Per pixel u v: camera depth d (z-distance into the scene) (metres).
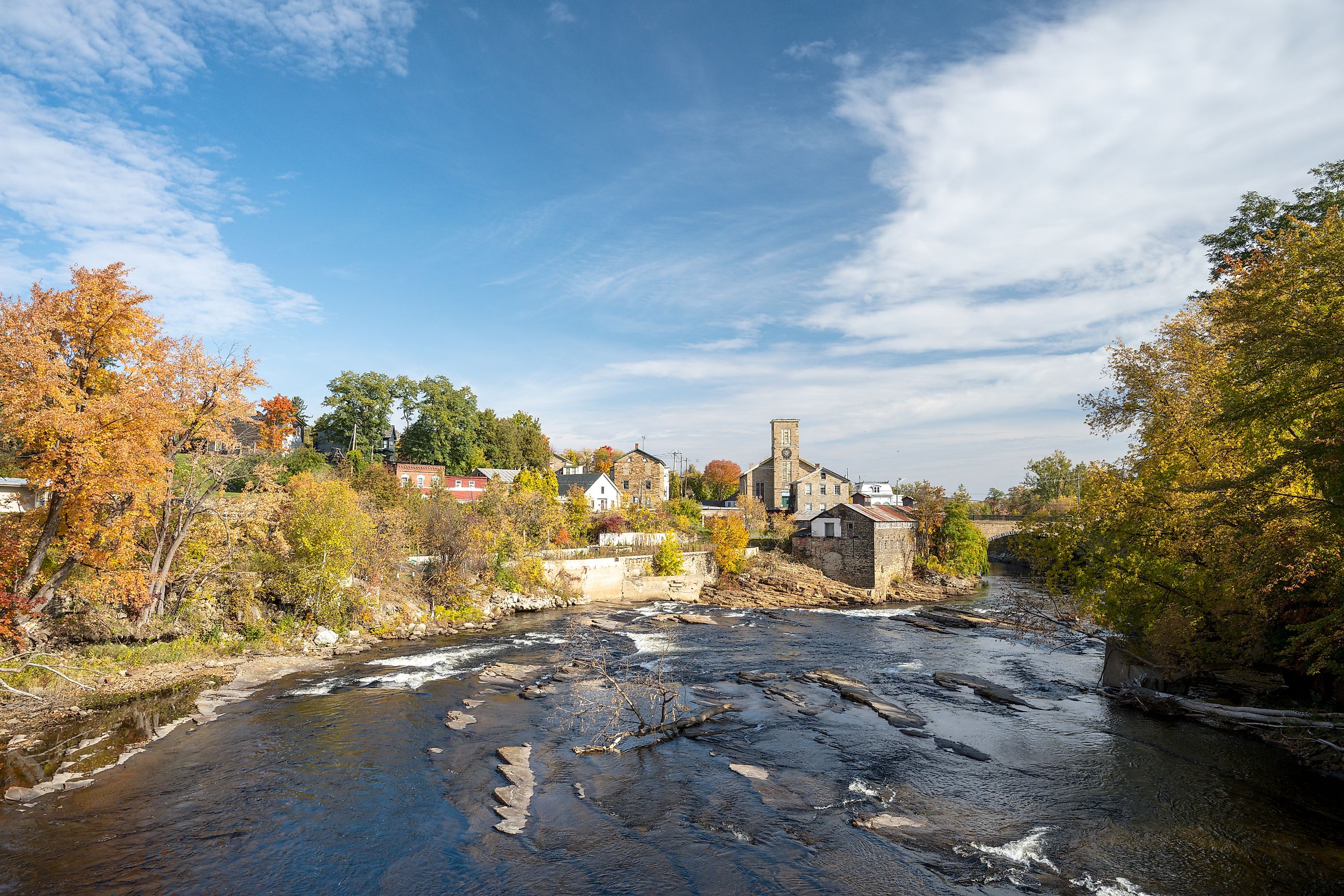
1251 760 20.27
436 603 42.22
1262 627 24.64
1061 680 30.03
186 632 30.47
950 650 36.81
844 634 41.59
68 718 22.50
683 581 58.09
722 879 13.83
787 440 90.94
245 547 35.47
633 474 91.62
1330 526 17.16
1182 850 15.05
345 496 37.75
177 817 16.12
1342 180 31.58
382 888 13.44
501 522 50.88
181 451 31.62
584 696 26.03
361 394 75.75
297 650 32.50
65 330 24.03
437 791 17.83
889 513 64.75
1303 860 14.55
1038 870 14.27
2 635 23.50
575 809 16.88
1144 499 25.98
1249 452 20.86
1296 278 16.69
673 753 20.83
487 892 13.34
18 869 13.66
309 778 18.45
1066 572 30.58
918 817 16.62
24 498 26.55
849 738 22.28
